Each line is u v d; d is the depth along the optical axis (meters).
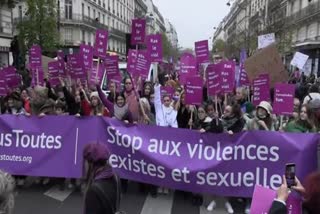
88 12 60.56
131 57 8.64
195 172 6.13
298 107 7.59
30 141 6.82
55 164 6.79
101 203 3.00
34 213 5.88
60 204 6.25
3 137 6.88
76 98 8.94
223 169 6.04
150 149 6.35
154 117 8.21
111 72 8.70
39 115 6.82
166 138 6.30
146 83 8.98
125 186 6.77
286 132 5.81
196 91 6.84
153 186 6.61
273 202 2.78
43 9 26.89
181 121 7.70
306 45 39.44
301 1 47.91
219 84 7.25
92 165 3.11
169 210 6.10
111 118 6.60
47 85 10.25
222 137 6.04
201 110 6.89
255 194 3.19
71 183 7.01
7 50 31.41
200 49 9.17
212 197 6.29
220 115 7.71
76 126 6.72
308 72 41.06
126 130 6.50
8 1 30.55
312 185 2.34
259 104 6.66
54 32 27.75
